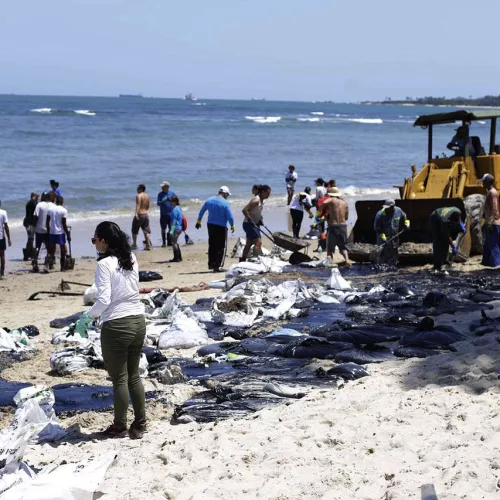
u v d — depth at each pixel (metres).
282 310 10.96
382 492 4.82
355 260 16.23
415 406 6.27
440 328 9.06
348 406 6.42
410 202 15.97
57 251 19.94
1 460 5.42
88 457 5.85
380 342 8.97
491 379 6.74
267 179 39.75
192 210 28.81
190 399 7.31
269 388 7.24
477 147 17.75
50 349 9.34
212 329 10.17
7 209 26.92
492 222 14.84
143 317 6.37
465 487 4.64
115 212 27.39
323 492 4.86
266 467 5.34
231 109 188.62
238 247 18.03
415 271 14.73
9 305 12.95
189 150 54.72
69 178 35.97
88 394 7.62
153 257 18.86
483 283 13.05
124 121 91.94
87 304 12.83
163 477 5.33
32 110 121.00
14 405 7.30
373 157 57.50
